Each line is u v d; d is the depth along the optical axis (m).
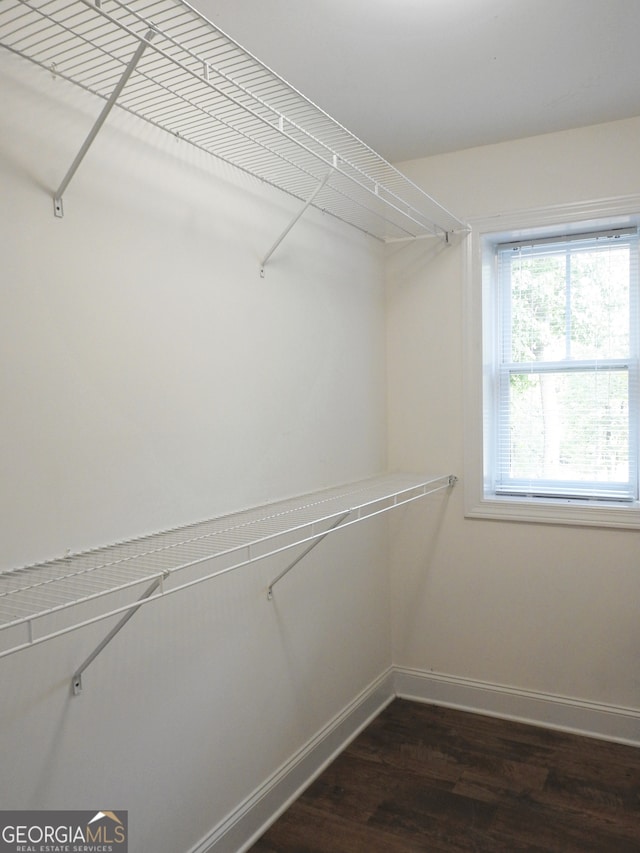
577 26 1.84
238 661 1.99
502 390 3.03
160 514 1.70
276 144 2.05
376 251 2.97
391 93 2.24
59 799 1.42
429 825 2.06
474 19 1.79
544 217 2.69
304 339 2.38
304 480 2.38
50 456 1.40
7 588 1.24
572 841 1.98
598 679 2.66
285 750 2.22
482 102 2.34
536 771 2.37
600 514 2.63
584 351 2.87
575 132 2.62
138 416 1.63
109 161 1.55
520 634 2.80
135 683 1.61
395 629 3.06
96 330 1.51
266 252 2.16
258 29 1.81
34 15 1.34
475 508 2.87
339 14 1.75
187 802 1.78
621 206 2.56
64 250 1.43
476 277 2.84
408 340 3.01
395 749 2.54
